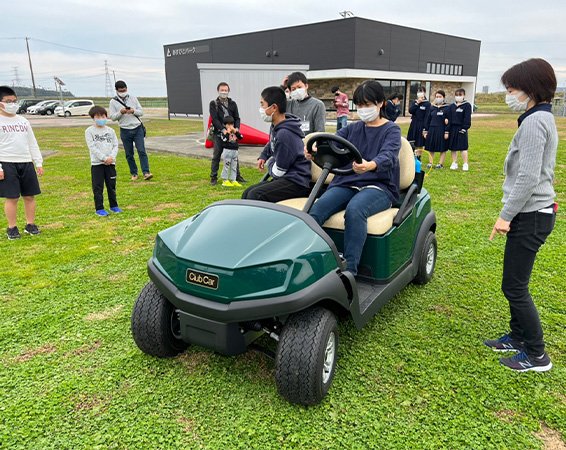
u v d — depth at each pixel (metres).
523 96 2.36
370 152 3.17
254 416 2.25
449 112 8.80
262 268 2.15
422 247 3.52
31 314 3.31
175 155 11.78
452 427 2.17
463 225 5.39
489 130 18.86
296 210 2.55
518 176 2.35
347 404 2.34
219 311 2.15
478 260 4.31
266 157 4.11
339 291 2.32
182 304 2.27
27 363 2.71
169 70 38.62
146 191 7.38
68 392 2.43
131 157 8.23
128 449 2.05
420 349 2.84
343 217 2.96
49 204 6.60
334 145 2.77
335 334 2.44
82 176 8.83
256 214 2.52
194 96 37.22
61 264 4.26
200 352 2.82
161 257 2.47
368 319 2.70
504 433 2.14
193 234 2.47
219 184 7.87
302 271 2.18
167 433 2.14
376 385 2.49
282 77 9.92
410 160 3.31
